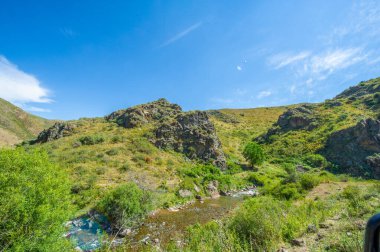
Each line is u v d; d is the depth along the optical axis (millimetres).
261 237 9297
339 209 13086
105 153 46812
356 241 6672
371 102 78188
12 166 10234
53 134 63531
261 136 90562
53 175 11922
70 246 11383
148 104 78188
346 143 57344
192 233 12352
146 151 50531
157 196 28453
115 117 76125
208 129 64062
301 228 9844
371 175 48000
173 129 60812
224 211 26594
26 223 9250
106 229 19141
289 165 56969
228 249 8352
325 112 82500
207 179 40812
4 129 123500
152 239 17312
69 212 11469
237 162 62500
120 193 21000
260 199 16016
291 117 84938
